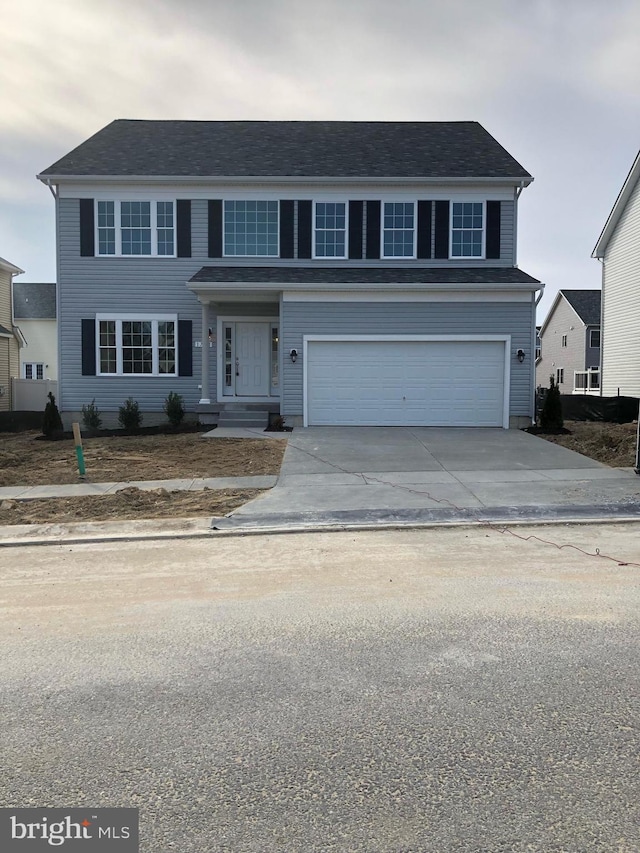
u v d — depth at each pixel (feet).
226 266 58.85
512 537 22.57
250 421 55.52
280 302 53.52
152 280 59.26
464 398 53.67
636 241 78.02
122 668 12.42
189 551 21.33
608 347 85.76
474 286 51.90
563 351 147.54
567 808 8.25
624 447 41.32
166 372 60.03
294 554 20.65
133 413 56.08
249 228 59.06
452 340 53.16
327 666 12.35
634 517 25.16
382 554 20.47
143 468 37.17
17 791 8.75
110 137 63.72
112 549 21.76
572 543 21.61
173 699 11.18
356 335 53.26
